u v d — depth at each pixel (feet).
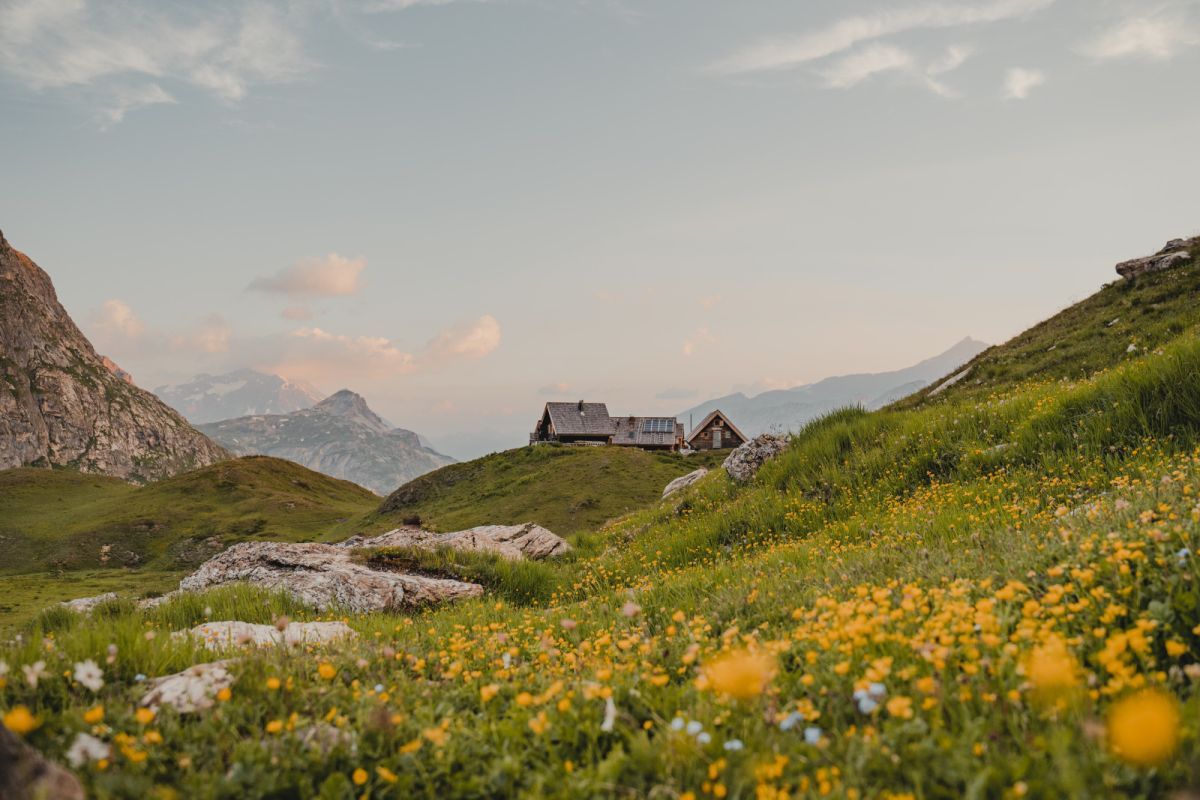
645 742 12.39
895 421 64.64
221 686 15.88
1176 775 9.02
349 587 44.52
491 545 65.36
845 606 16.48
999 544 23.45
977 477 45.83
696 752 11.48
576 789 11.39
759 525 52.85
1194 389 40.73
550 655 20.58
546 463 252.01
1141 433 41.01
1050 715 10.65
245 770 12.15
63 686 15.07
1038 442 45.85
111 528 429.38
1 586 317.63
